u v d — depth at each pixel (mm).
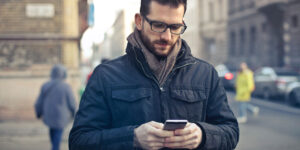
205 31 43906
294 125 9422
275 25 26422
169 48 1624
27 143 7637
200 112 1668
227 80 19594
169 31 1570
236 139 1689
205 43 44438
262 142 7387
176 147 1431
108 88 1636
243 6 32469
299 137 7852
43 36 10055
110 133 1523
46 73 10023
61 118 5695
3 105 9875
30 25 10047
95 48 17516
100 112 1627
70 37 10109
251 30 31188
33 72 9984
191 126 1457
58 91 5734
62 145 7438
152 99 1622
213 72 1774
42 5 10062
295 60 23516
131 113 1600
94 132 1572
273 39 26703
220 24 39781
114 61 1723
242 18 32781
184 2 1585
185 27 1607
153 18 1563
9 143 7613
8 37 9953
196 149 1553
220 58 39688
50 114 5684
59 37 10078
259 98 16656
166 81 1659
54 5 10109
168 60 1654
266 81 15953
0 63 9945
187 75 1695
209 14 42625
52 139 5789
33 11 10047
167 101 1630
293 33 23812
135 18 1704
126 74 1655
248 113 11898
